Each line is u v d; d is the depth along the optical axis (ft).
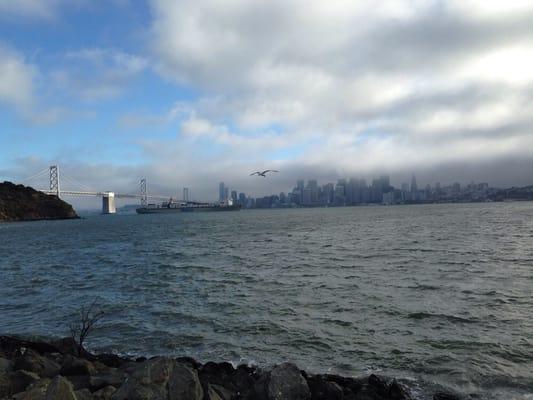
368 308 56.65
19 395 27.27
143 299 68.54
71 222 529.04
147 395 28.17
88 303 67.46
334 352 41.83
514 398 31.73
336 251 126.72
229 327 51.01
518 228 203.72
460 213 424.87
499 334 45.14
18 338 46.03
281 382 30.40
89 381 31.96
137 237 222.48
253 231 240.94
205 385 30.99
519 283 71.10
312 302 61.16
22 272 106.83
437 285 70.28
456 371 36.37
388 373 36.76
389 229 222.48
